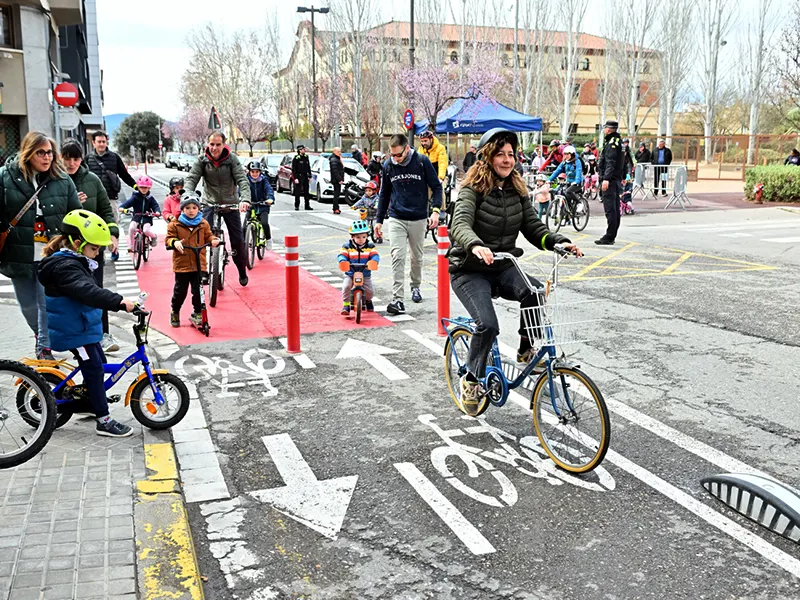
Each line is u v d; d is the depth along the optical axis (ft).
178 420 17.21
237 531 12.98
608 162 46.93
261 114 242.37
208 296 32.76
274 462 15.78
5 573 11.10
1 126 68.95
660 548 12.26
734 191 99.66
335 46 183.52
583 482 14.65
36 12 68.95
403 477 15.02
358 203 58.70
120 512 13.12
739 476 13.58
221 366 22.54
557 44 210.79
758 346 23.98
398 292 29.32
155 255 46.91
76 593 10.62
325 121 184.03
